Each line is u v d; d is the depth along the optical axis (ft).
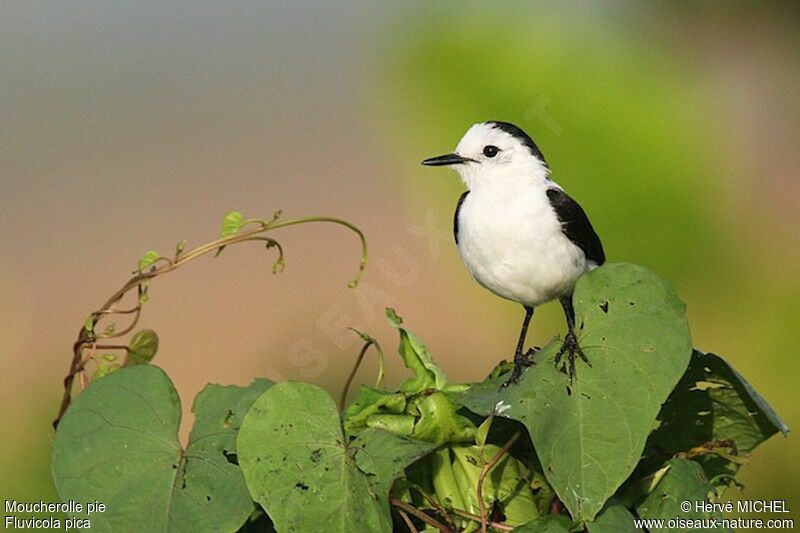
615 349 22.16
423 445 21.66
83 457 21.97
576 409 21.77
